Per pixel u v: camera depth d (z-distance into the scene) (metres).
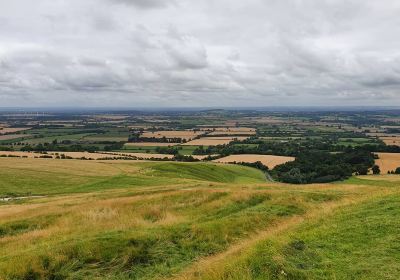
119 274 16.81
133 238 19.48
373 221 18.61
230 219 24.02
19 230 27.70
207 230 21.77
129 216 28.02
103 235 20.42
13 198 60.50
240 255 15.60
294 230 19.47
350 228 17.98
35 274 16.47
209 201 31.88
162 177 82.06
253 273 13.46
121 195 43.16
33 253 18.00
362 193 32.56
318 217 22.03
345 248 15.44
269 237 17.48
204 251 19.52
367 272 12.88
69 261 17.48
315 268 13.78
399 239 15.76
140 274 16.89
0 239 24.12
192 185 49.94
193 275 14.84
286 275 13.16
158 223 24.22
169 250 19.11
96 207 31.77
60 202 41.56
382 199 23.73
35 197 60.62
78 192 66.06
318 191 35.53
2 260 18.08
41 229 27.06
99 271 16.98
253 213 26.05
